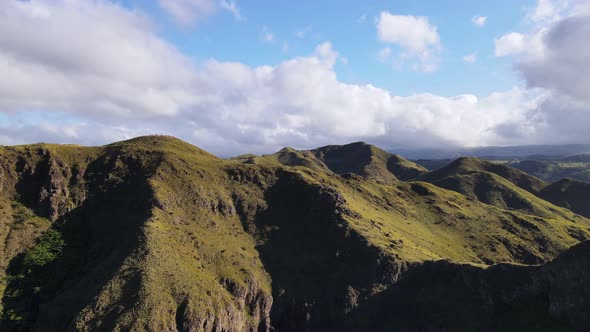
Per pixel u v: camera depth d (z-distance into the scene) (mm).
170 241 149500
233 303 142750
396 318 153500
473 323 139875
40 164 181750
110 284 128250
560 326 122938
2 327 131625
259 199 198875
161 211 163250
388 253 167500
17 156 181000
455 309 145500
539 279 136500
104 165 193250
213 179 198375
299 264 171250
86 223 172750
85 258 157750
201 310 128625
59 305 131750
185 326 123438
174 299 128375
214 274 149000
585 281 122625
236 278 151250
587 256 124625
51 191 174250
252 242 178375
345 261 170000
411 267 166250
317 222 189125
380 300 157875
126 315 118312
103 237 163375
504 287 142625
